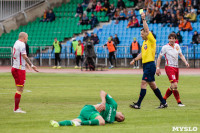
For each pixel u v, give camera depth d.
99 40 102.06
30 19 114.38
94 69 83.69
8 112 27.62
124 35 102.50
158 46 94.75
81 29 107.31
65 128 20.78
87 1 115.06
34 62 101.88
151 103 33.31
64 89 45.09
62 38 107.31
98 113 22.02
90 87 47.62
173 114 26.88
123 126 21.92
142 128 21.27
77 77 64.62
